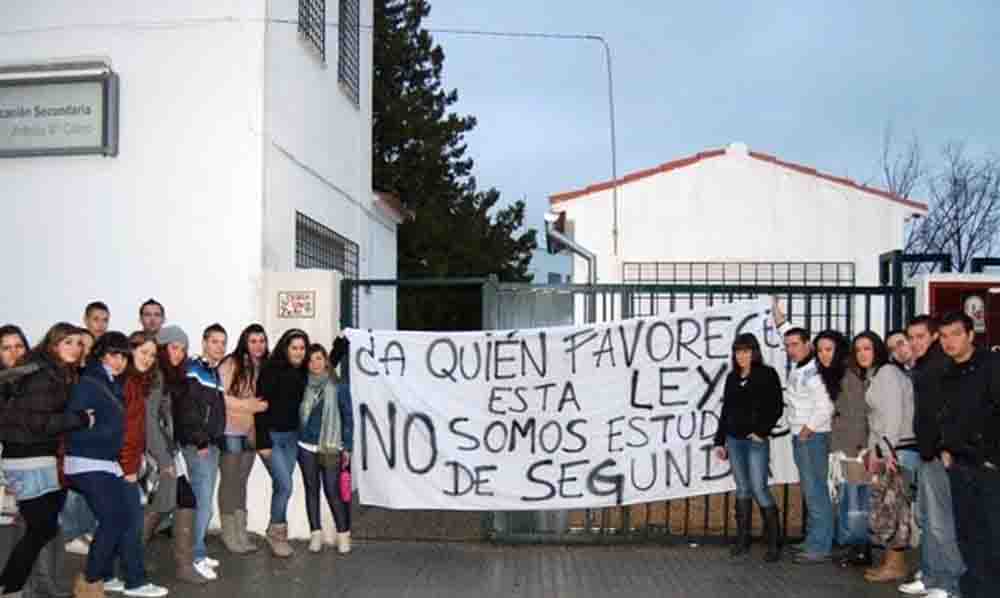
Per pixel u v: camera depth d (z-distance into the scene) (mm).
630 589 7305
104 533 6527
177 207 9305
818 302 12617
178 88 9344
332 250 12148
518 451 8672
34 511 6352
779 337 8789
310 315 8977
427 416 8688
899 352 8031
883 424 7461
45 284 9461
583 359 8711
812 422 8031
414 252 22750
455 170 25250
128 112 9398
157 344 7328
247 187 9234
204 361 7676
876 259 18375
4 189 9547
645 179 18688
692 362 8727
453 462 8664
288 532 8906
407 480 8672
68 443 6480
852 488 7855
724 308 8773
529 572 7801
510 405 8688
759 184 18562
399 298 22203
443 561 8141
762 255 18531
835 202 18469
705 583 7484
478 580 7539
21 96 9461
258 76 9266
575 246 15508
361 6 13672
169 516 8516
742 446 8344
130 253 9352
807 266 18484
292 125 10242
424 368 8734
